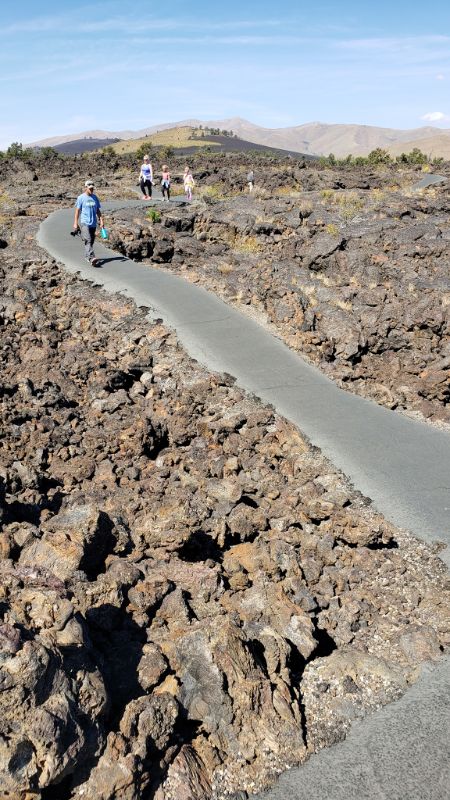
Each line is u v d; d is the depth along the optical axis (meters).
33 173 38.50
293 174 37.97
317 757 3.94
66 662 3.52
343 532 6.32
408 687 4.52
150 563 5.45
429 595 5.59
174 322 12.70
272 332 12.73
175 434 8.87
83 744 3.31
